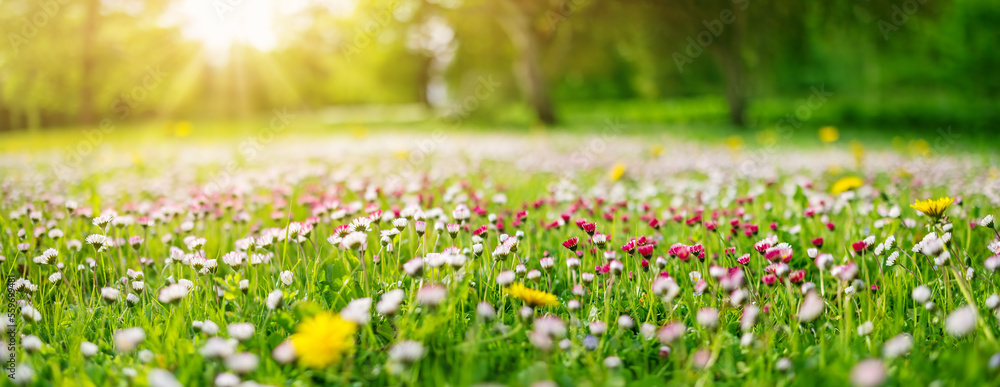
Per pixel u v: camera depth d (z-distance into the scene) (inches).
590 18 892.6
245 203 179.9
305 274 100.3
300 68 1717.5
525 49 952.9
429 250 122.7
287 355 63.8
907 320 88.4
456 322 81.6
